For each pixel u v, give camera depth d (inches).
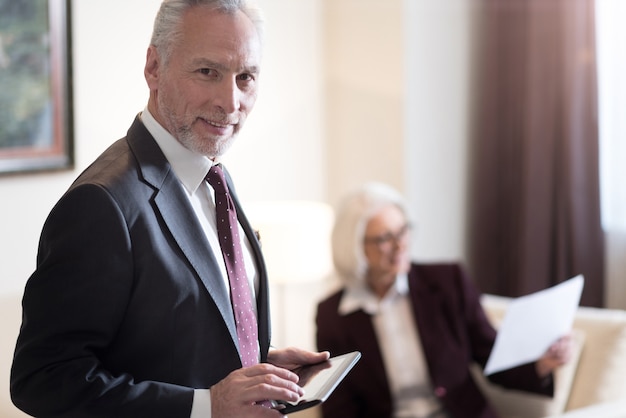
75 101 77.2
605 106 140.8
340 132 147.3
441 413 107.8
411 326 110.9
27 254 70.9
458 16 148.4
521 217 149.3
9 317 65.4
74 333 46.3
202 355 49.6
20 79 81.4
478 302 114.7
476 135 154.2
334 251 112.5
